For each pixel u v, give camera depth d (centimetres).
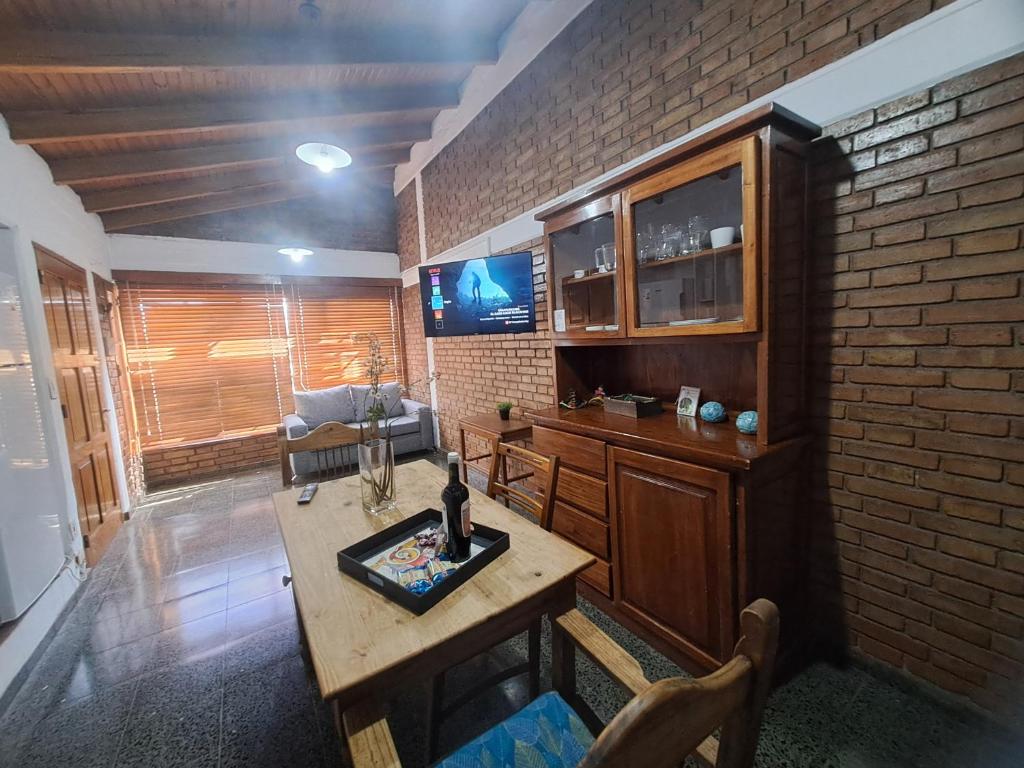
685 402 199
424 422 476
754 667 59
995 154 115
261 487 396
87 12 189
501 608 95
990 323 119
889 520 143
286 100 295
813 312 154
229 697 160
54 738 146
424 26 263
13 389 195
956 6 118
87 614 213
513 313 306
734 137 141
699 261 172
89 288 321
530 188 289
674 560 158
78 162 281
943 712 137
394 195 531
